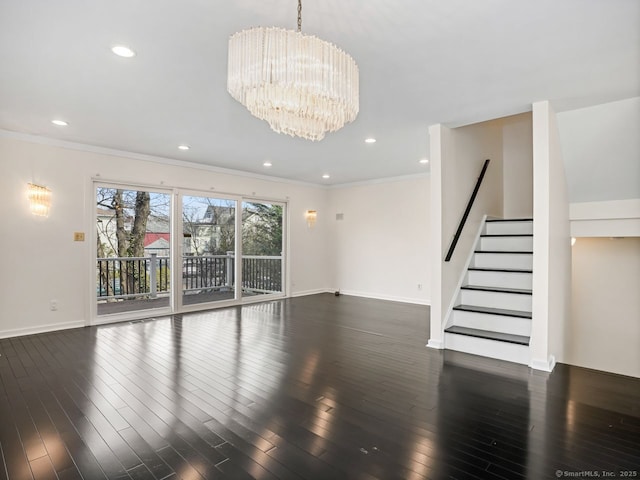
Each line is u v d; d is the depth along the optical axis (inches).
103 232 203.8
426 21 82.2
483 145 197.2
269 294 282.7
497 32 86.6
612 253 204.1
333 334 177.3
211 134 171.6
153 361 136.0
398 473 71.6
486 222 198.4
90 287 193.3
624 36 87.6
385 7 76.9
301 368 130.0
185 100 130.6
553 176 136.6
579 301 213.8
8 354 143.3
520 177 218.7
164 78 112.9
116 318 203.2
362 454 77.9
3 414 94.3
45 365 131.0
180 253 229.6
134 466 73.2
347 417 94.3
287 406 100.2
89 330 182.2
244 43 69.5
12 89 121.0
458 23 82.8
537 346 131.3
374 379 120.2
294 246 297.0
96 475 70.4
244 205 267.6
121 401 102.3
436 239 156.3
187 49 95.5
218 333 177.8
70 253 186.1
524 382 118.0
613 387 114.0
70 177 186.1
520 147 218.4
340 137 175.3
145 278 220.5
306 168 249.8
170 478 69.7
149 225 221.0
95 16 80.6
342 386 114.3
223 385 114.3
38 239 176.4
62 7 77.2
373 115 144.9
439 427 89.6
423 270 261.7
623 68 104.8
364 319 211.5
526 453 78.7
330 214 321.7
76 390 109.4
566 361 163.2
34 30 86.3
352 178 287.1
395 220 277.9
